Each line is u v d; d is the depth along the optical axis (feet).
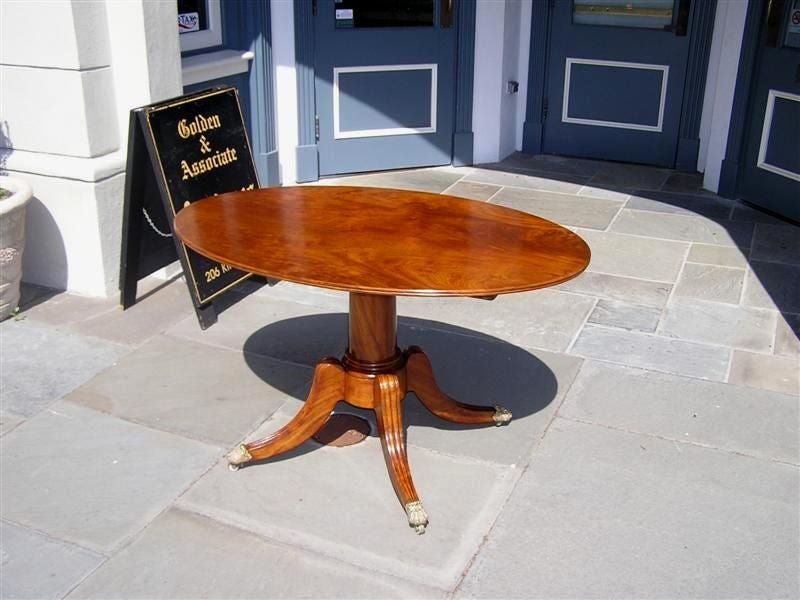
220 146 13.52
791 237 16.92
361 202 10.54
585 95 21.42
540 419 10.80
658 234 16.94
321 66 19.04
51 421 10.55
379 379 9.53
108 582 8.06
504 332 13.04
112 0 13.16
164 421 10.61
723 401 11.26
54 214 13.70
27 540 8.57
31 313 13.35
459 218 9.98
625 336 12.93
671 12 19.95
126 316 13.34
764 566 8.46
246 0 16.99
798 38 16.92
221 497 9.26
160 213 13.44
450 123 20.74
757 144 18.24
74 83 12.94
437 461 9.94
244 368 11.88
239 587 8.04
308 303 13.94
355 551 8.52
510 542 8.69
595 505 9.27
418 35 19.62
